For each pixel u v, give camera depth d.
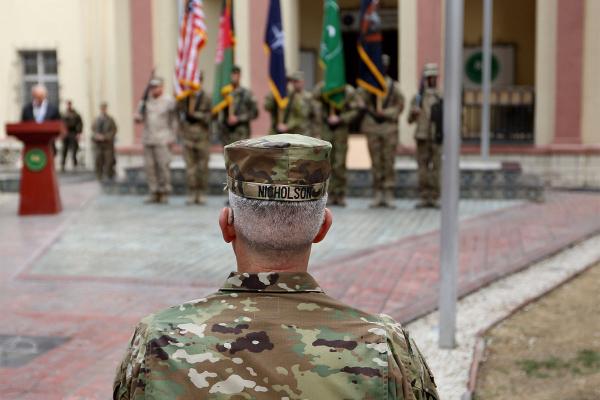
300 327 1.45
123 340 5.27
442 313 5.08
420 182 11.87
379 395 1.39
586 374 4.52
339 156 11.89
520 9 17.31
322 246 8.66
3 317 5.85
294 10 16.08
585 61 14.88
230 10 11.92
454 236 5.03
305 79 18.55
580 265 7.50
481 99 16.33
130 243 8.98
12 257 8.20
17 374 4.59
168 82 16.38
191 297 6.50
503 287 6.71
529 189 12.58
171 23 16.31
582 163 14.93
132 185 13.98
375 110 11.62
